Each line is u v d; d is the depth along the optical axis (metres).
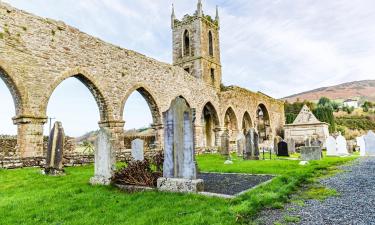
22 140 11.31
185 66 27.97
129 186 6.53
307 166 10.69
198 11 27.97
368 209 4.39
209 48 29.62
